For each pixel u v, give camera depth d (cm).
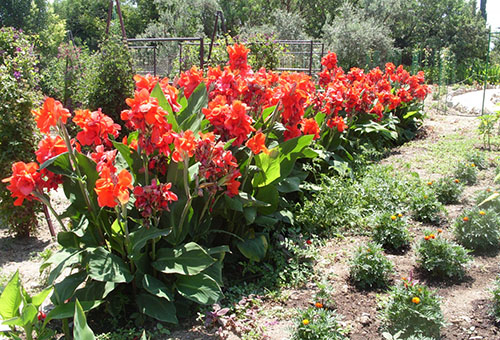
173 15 3161
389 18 3212
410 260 382
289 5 3794
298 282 349
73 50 995
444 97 1620
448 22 3353
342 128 548
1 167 435
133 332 278
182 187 321
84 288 295
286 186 408
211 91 416
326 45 2672
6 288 228
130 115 265
